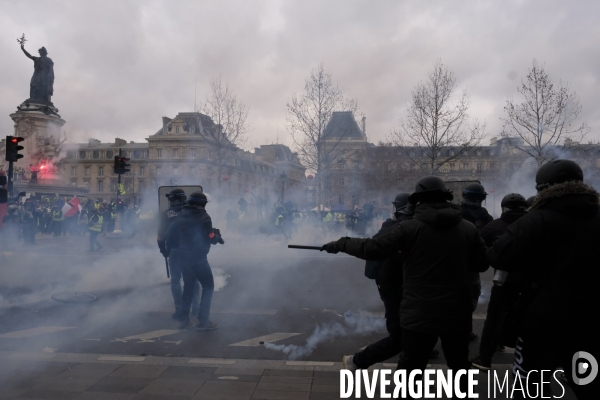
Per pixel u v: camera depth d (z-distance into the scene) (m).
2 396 4.04
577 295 2.63
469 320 3.28
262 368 4.80
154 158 79.12
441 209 3.30
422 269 3.28
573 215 2.70
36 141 40.12
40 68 41.47
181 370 4.73
